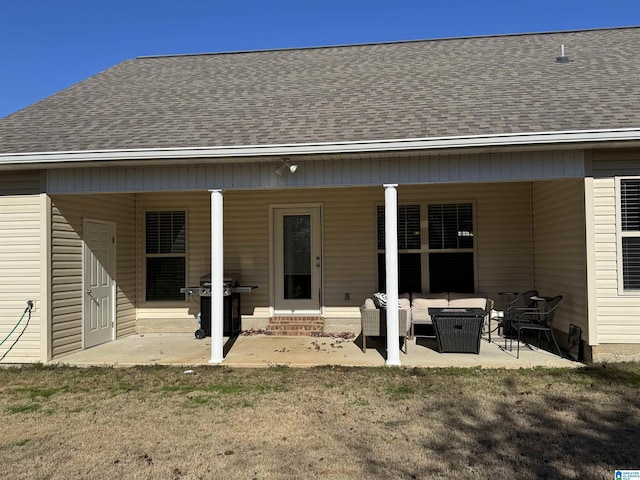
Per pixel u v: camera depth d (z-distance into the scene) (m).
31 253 7.28
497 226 9.22
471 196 9.27
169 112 8.23
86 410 5.03
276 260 9.74
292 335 9.30
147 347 8.31
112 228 9.11
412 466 3.59
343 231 9.55
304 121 7.30
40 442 4.17
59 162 6.84
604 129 6.00
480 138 6.17
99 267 8.65
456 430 4.29
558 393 5.28
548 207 8.20
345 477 3.44
